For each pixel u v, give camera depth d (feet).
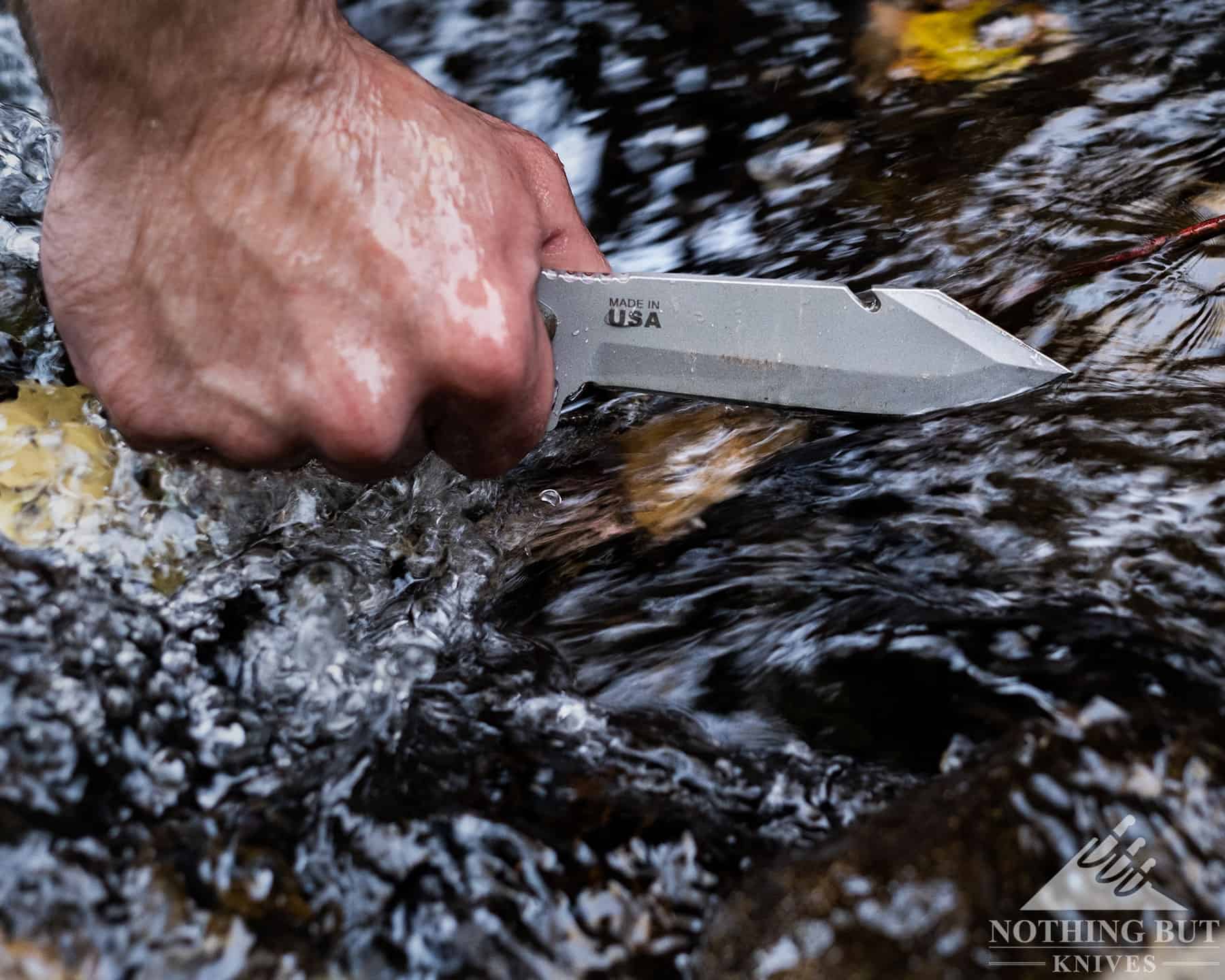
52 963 1.19
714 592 1.41
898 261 1.67
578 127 1.96
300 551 1.42
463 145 1.36
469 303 1.34
